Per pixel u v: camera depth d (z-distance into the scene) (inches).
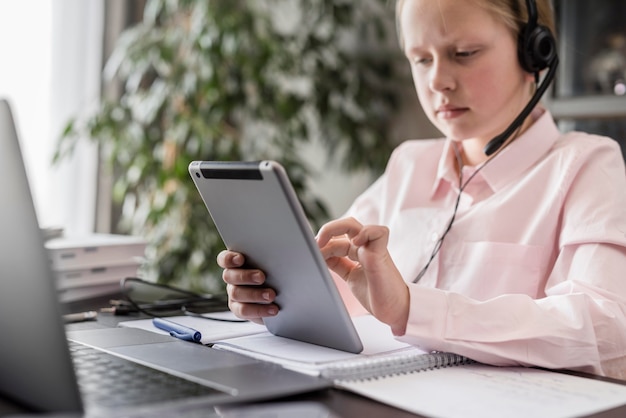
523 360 32.8
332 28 104.3
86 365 30.3
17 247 24.8
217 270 91.8
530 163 45.8
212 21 91.1
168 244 91.5
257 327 40.3
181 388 26.8
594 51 75.2
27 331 24.7
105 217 101.9
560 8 75.2
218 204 34.1
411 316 32.9
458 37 41.9
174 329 38.1
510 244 43.4
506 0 42.9
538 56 43.9
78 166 99.0
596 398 27.7
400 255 48.5
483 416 25.0
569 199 42.0
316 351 33.4
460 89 42.8
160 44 92.4
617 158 43.6
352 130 100.7
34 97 94.0
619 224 39.0
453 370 31.9
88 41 98.3
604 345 34.4
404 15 44.4
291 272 33.0
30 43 93.3
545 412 25.6
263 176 29.9
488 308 33.7
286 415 23.5
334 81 101.0
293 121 101.4
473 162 49.2
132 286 57.8
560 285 37.5
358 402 26.8
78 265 53.0
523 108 46.0
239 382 27.7
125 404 24.7
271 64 97.9
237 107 95.8
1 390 27.0
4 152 25.3
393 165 54.3
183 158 90.4
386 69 103.0
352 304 46.6
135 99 93.0
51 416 23.1
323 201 113.3
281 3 109.7
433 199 50.1
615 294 36.3
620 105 72.1
